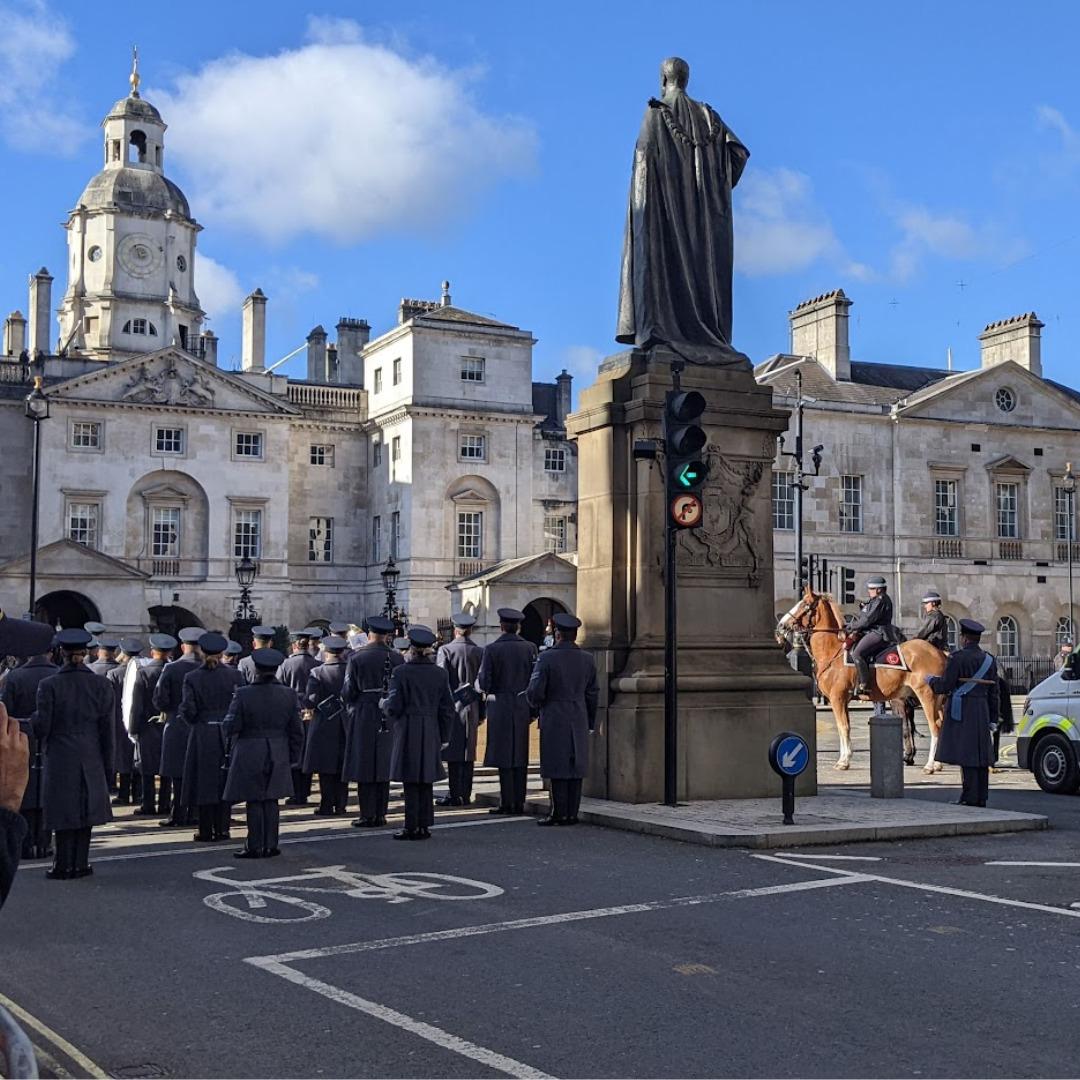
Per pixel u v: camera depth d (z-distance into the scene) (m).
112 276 79.50
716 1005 7.80
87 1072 6.71
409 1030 7.36
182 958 9.13
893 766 17.34
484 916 10.32
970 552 69.69
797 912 10.39
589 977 8.45
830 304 70.81
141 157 83.25
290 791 13.89
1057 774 20.48
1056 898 10.96
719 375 17.50
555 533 75.44
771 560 17.64
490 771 24.00
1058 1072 6.62
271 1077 6.63
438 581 71.38
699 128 18.38
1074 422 72.94
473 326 73.25
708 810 15.59
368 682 16.45
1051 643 71.19
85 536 68.06
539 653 16.05
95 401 68.12
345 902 11.02
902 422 68.69
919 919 10.14
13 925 10.30
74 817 12.45
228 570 70.50
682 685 16.53
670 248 18.03
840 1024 7.43
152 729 18.80
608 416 17.33
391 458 73.75
